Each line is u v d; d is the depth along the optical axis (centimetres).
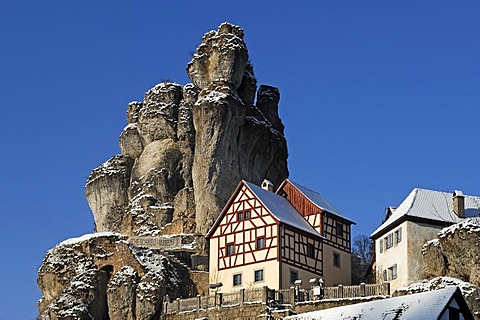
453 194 7281
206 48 10012
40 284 8050
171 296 7744
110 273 7962
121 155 10881
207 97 9538
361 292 6469
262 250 7450
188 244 8931
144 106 10788
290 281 7369
